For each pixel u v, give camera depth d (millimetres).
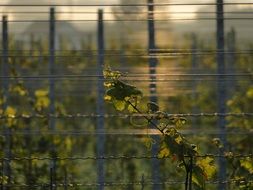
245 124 32438
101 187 21781
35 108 33750
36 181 25172
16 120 29922
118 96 17281
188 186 18484
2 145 28109
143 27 31875
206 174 17406
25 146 30297
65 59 37750
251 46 40125
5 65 29328
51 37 28859
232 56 36281
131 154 36312
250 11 24703
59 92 42938
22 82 33625
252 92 33656
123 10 25719
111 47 40312
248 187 19703
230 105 35688
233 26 31219
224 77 27328
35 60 40375
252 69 38812
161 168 28188
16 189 24438
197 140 33062
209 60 41375
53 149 29906
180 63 39312
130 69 32281
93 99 44219
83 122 43906
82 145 38438
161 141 17219
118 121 39094
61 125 42094
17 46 40312
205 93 41750
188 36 44000
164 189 26484
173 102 39375
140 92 17312
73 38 44625
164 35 30672
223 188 23172
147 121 18016
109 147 36500
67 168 29328
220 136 28609
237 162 21281
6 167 24750
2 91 31156
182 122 17359
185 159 17500
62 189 24906
